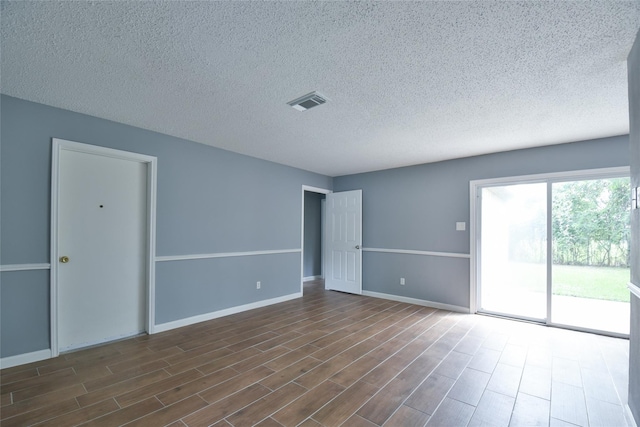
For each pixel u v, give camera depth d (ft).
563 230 12.34
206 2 4.77
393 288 16.93
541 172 12.66
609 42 5.68
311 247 23.73
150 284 11.18
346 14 5.02
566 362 8.97
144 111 9.32
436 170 15.64
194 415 6.36
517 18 5.08
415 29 5.39
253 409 6.59
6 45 5.90
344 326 12.20
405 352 9.64
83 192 9.95
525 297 13.14
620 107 8.64
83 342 9.93
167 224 11.68
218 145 13.05
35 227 8.76
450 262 14.98
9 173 8.36
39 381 7.66
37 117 8.76
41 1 4.71
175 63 6.59
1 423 6.02
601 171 11.43
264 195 15.61
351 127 10.56
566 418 6.38
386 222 17.40
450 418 6.34
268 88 7.73
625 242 11.17
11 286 8.40
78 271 9.83
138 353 9.46
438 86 7.52
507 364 8.83
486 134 11.17
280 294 16.39
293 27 5.37
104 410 6.50
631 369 6.28
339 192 19.45
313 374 8.17
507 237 13.67
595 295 11.62
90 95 8.21
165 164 11.61
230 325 12.28
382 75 7.03
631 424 6.10
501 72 6.84
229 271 13.89
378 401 6.93
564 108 8.76
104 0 4.70
